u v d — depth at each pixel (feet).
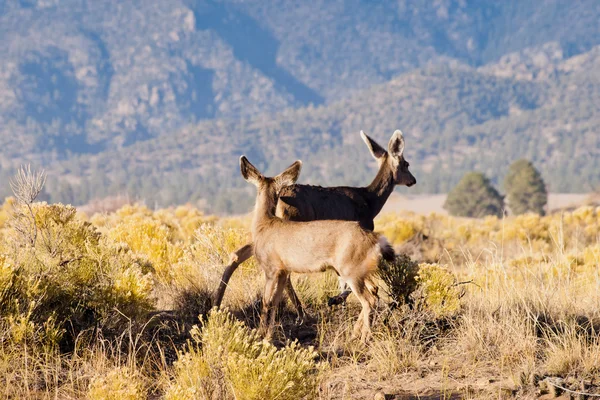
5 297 89.04
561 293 119.24
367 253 97.19
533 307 109.29
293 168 107.65
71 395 80.59
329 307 112.37
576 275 153.99
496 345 94.48
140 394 75.36
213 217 289.12
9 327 85.97
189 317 110.11
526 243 249.75
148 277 100.42
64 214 114.21
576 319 102.73
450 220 375.04
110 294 95.30
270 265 103.40
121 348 92.79
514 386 81.20
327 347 100.07
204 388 75.97
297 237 100.32
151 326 99.30
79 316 94.48
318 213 119.14
